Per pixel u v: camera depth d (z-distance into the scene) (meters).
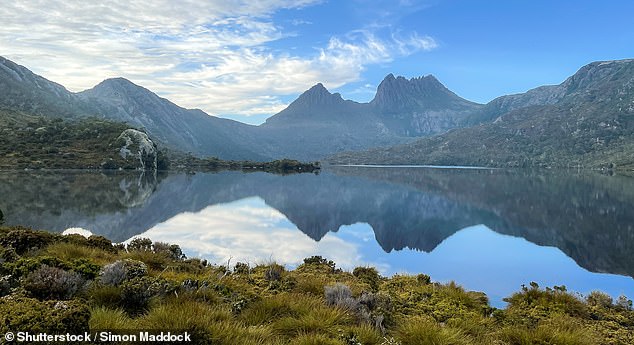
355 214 55.41
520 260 27.69
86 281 7.83
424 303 11.40
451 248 32.28
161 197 66.56
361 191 95.88
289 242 31.39
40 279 6.96
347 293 9.52
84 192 68.19
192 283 8.75
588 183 131.88
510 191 98.94
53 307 5.39
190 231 34.41
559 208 63.91
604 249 32.31
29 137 191.25
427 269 24.47
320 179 145.62
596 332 9.59
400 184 123.06
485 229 43.62
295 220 46.38
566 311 11.59
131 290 7.38
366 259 26.91
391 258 27.62
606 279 22.70
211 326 6.18
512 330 8.52
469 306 11.59
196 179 127.75
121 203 54.72
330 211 57.56
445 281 21.44
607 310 12.16
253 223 41.75
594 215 55.38
